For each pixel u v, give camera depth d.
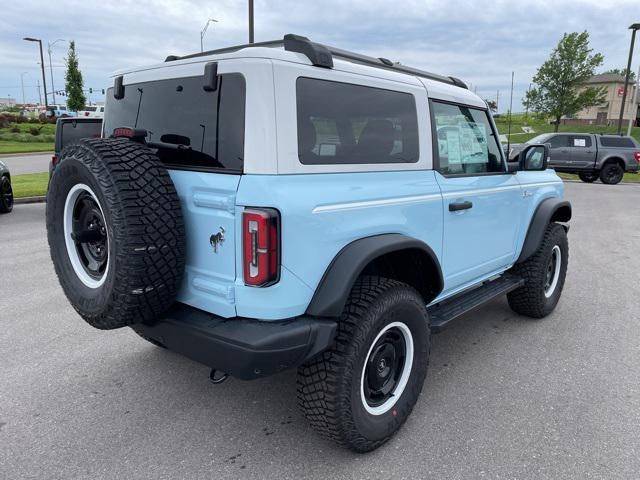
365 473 2.74
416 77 3.36
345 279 2.52
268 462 2.83
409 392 3.09
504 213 4.19
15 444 2.97
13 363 3.99
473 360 4.15
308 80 2.54
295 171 2.44
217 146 2.51
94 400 3.46
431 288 3.37
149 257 2.36
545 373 3.92
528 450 2.95
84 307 2.64
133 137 2.77
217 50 3.34
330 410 2.65
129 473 2.73
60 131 8.81
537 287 4.83
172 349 2.71
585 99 30.09
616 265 7.39
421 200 3.15
